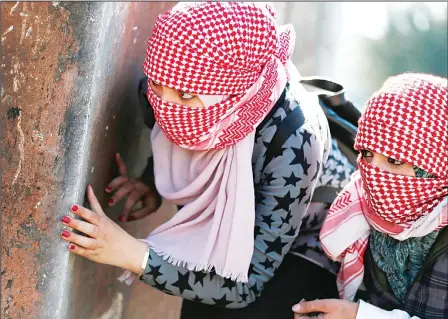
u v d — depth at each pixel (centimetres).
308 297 322
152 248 288
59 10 264
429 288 296
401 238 295
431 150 280
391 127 281
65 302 281
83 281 299
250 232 291
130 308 354
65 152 268
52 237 270
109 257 280
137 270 285
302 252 329
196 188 303
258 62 279
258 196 296
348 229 309
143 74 335
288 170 289
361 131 290
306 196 295
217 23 271
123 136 321
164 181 314
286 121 293
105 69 282
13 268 269
